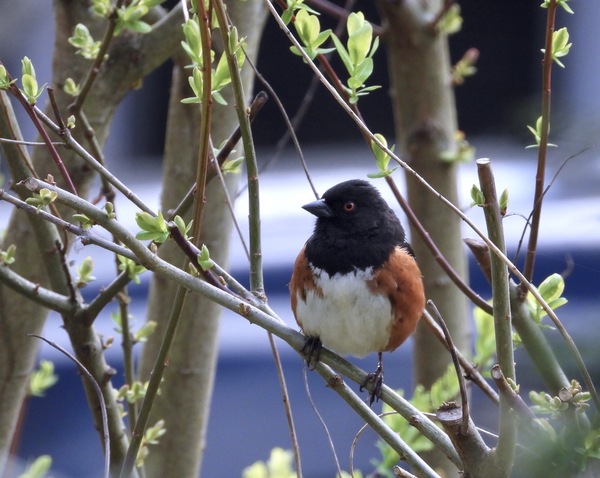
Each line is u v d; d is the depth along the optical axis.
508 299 5.22
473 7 17.70
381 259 7.33
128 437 7.72
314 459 12.69
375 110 18.28
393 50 9.73
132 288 12.58
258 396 12.75
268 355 12.78
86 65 7.86
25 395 8.06
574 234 12.02
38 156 7.82
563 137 7.29
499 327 5.20
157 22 8.00
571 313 7.89
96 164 5.69
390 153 5.46
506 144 17.12
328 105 17.92
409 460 5.64
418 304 7.37
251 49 7.79
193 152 8.29
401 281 7.29
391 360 12.82
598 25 16.78
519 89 17.69
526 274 6.18
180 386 8.23
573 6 16.92
